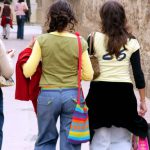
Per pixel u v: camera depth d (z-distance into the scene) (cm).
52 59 795
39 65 811
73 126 788
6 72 824
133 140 848
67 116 795
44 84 796
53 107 789
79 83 799
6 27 3969
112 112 810
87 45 807
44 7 3803
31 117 1398
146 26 1770
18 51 2966
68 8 801
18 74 812
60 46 793
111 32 810
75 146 805
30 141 1164
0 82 824
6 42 3647
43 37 800
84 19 2972
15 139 1178
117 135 833
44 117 798
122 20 816
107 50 810
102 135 823
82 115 790
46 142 807
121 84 812
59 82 794
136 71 825
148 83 1733
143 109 841
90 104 820
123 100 811
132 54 821
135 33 1880
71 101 788
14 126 1298
